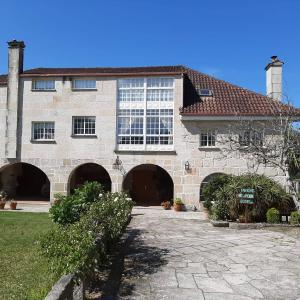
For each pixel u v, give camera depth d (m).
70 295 5.76
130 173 27.83
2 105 25.50
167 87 24.58
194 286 7.73
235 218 16.66
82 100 24.97
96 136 24.69
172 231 14.40
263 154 17.72
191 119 23.73
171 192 27.25
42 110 25.16
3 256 9.35
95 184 13.81
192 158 23.86
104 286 7.66
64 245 6.52
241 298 7.08
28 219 16.59
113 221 10.45
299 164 17.42
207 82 27.31
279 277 8.37
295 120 20.09
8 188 27.59
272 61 25.78
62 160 24.81
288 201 16.91
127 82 24.89
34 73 25.56
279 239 12.65
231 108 24.06
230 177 19.28
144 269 8.91
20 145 25.12
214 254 10.43
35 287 6.98
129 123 24.66
